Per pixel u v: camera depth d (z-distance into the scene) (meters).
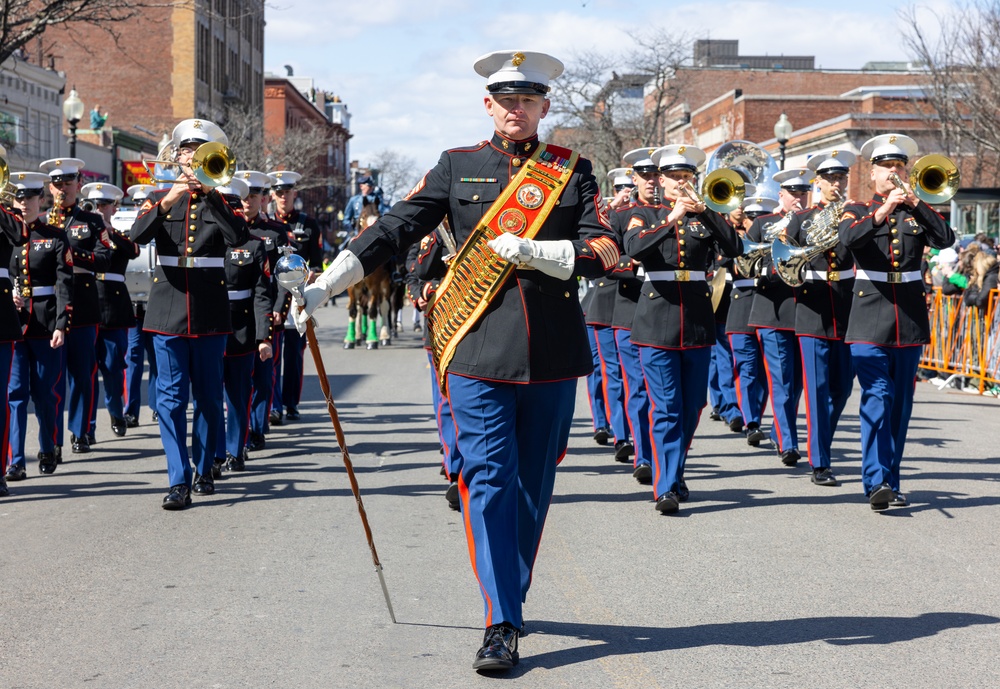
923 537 6.78
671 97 46.47
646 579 5.87
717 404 12.23
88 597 5.53
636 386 8.42
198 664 4.63
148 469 8.98
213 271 7.65
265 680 4.46
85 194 10.57
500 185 4.70
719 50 81.31
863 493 8.08
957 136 28.81
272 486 8.30
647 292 7.61
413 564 6.14
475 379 4.64
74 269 9.52
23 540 6.65
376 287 20.86
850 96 47.41
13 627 5.08
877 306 7.39
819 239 8.02
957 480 8.58
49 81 36.97
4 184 7.55
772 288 9.30
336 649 4.81
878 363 7.40
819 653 4.77
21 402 8.52
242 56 60.34
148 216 7.38
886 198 7.41
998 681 4.46
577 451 9.97
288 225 10.73
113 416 10.64
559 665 4.64
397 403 13.19
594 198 4.73
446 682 4.45
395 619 5.19
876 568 6.09
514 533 4.68
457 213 4.73
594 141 42.28
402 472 8.88
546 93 4.77
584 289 12.98
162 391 7.57
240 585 5.73
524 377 4.61
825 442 8.42
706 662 4.66
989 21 27.47
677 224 7.57
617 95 47.41
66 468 9.04
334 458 9.53
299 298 4.47
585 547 6.52
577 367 4.74
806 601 5.50
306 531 6.87
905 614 5.30
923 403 13.74
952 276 16.09
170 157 8.09
